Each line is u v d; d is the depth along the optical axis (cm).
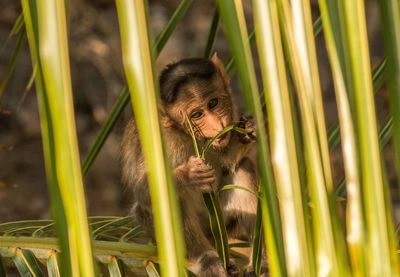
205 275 1030
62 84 457
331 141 860
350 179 475
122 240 936
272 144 467
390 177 2625
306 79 486
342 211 830
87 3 3106
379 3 470
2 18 3109
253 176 1124
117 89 2984
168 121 1076
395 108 466
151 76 461
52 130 457
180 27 3033
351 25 473
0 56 3020
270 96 467
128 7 461
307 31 489
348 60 475
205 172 917
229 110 1064
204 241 1056
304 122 478
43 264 828
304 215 470
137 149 1111
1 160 2905
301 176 473
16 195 2850
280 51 469
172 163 1083
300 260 468
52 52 457
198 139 1059
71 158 457
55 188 460
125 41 461
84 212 461
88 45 3042
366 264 475
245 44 467
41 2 459
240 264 984
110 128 879
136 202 1077
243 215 1117
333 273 474
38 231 882
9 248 809
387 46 468
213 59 1098
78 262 462
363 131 470
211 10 3092
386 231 473
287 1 489
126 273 849
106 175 2852
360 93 471
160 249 461
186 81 1054
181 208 1050
